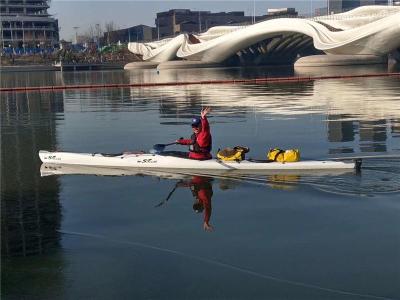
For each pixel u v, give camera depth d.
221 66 111.88
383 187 10.51
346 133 17.59
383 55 83.00
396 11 79.31
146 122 22.34
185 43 110.50
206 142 12.50
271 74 67.62
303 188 10.62
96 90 45.06
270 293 6.20
